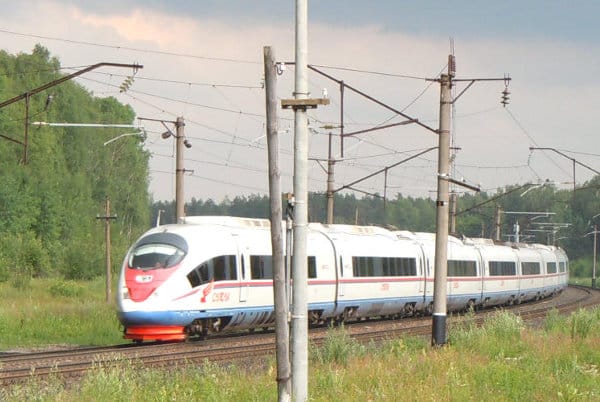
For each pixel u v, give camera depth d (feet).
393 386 92.22
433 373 104.73
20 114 495.82
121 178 568.41
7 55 518.78
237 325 167.63
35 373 105.70
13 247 407.03
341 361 117.19
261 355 134.41
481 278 276.41
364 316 213.05
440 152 139.33
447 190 140.26
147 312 150.41
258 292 169.27
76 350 137.59
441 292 140.46
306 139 72.02
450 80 138.72
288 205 74.79
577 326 160.97
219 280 159.63
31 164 489.67
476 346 135.44
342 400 84.89
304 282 72.08
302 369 71.92
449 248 257.55
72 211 502.38
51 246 457.68
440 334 139.85
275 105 70.95
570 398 90.68
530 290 329.11
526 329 162.09
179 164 192.24
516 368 109.60
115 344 167.94
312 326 194.18
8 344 161.58
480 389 93.81
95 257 403.34
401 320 223.71
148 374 95.61
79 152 532.32
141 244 157.89
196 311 154.40
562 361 118.62
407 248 230.48
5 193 456.04
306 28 71.56
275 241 71.56
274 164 71.05
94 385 86.53
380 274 214.07
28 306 209.46
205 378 92.48
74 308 203.00
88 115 549.13
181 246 156.25
